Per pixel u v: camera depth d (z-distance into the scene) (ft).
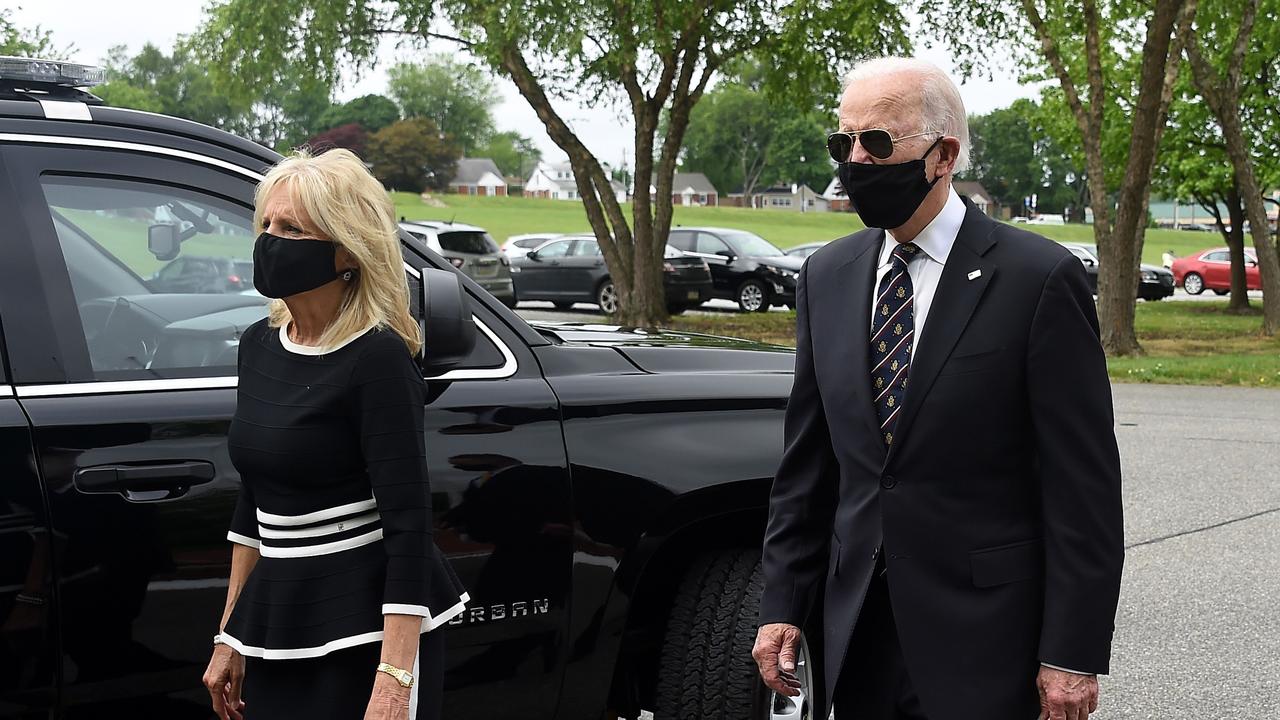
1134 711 14.35
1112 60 88.17
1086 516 6.73
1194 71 68.08
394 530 6.73
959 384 6.91
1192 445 32.22
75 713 8.07
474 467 9.27
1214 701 14.66
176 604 8.27
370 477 6.77
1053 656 6.68
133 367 8.50
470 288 9.89
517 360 9.88
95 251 8.67
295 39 67.31
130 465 8.13
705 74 66.85
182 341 8.77
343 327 6.86
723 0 63.10
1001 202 509.35
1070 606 6.68
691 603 10.82
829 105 67.82
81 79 9.34
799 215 369.91
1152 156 56.44
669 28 61.62
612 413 10.08
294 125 447.01
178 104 404.57
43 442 7.92
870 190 7.04
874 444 7.23
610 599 9.94
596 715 10.06
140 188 8.84
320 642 6.75
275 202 6.75
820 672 11.28
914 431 7.01
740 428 10.68
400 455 6.75
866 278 7.49
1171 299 113.09
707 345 12.17
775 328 69.05
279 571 6.86
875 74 7.13
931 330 7.02
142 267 8.83
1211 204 92.63
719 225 293.64
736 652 10.61
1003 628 6.89
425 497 6.82
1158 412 38.93
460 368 9.53
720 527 11.15
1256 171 86.53
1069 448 6.77
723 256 80.02
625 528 9.96
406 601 6.68
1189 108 85.87
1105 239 57.93
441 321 8.73
